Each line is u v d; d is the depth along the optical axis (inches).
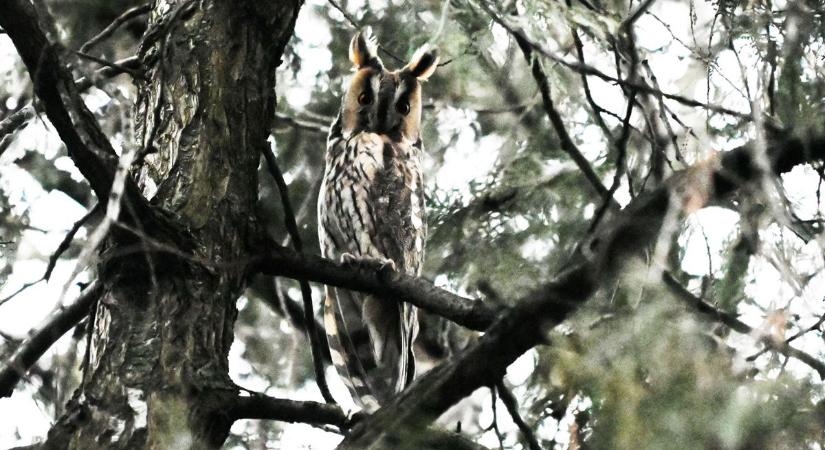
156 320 292.2
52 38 271.3
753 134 283.3
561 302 266.2
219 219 314.0
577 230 391.2
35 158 466.0
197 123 325.1
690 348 217.8
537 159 412.5
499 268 387.2
